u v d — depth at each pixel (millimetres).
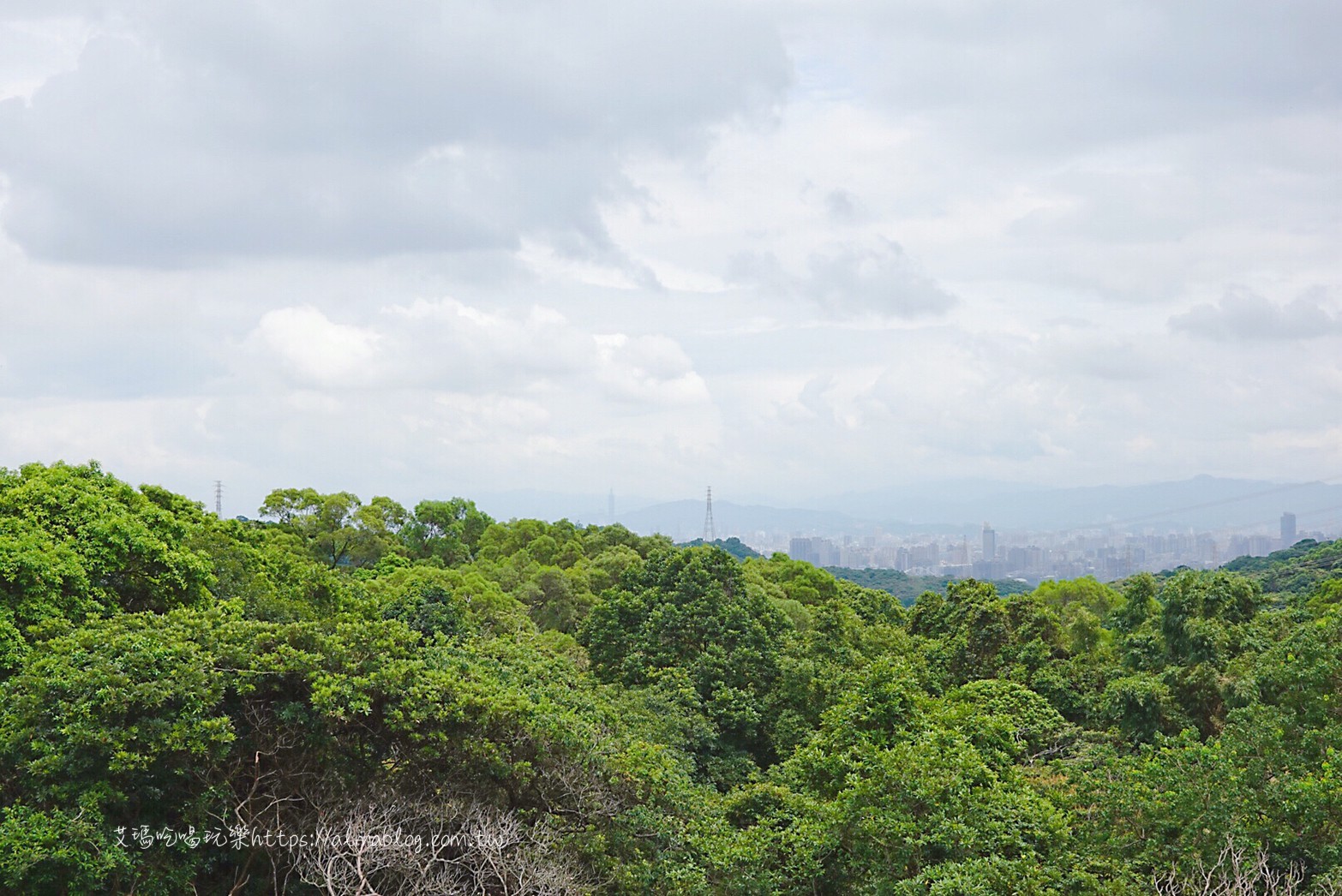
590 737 24812
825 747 29984
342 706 20531
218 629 21312
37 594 22219
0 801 18312
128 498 28156
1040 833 22500
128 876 18219
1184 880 19891
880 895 20953
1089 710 44312
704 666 45562
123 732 18297
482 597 56156
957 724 31453
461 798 21328
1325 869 20375
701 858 23141
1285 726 25812
